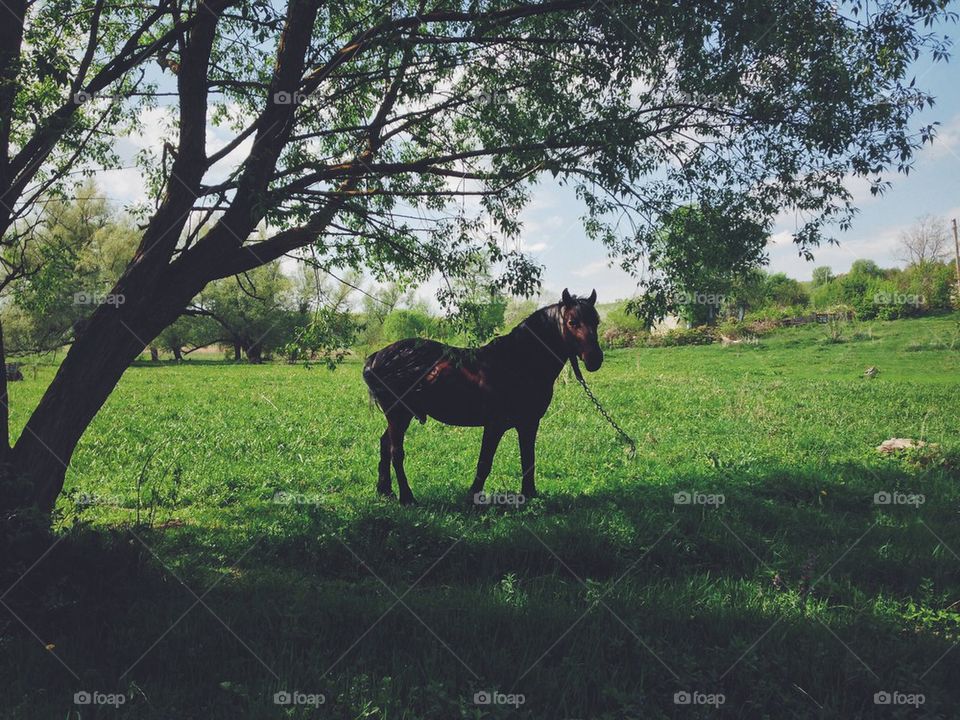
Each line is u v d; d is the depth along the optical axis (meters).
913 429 16.22
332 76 7.96
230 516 9.18
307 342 8.06
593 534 7.39
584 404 20.70
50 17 7.64
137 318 7.28
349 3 8.80
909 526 8.41
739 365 38.12
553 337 8.86
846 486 10.27
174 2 7.57
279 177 7.82
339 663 4.89
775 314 56.91
